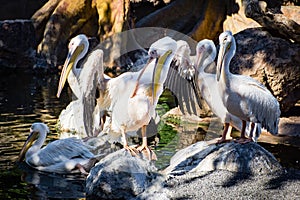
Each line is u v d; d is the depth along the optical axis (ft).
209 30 87.66
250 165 38.86
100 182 36.04
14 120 53.31
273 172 38.81
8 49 83.15
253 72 54.75
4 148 44.78
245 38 57.57
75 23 85.40
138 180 36.40
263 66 54.60
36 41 85.30
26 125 51.47
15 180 38.24
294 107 57.93
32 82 74.49
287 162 41.81
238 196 34.88
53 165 40.45
